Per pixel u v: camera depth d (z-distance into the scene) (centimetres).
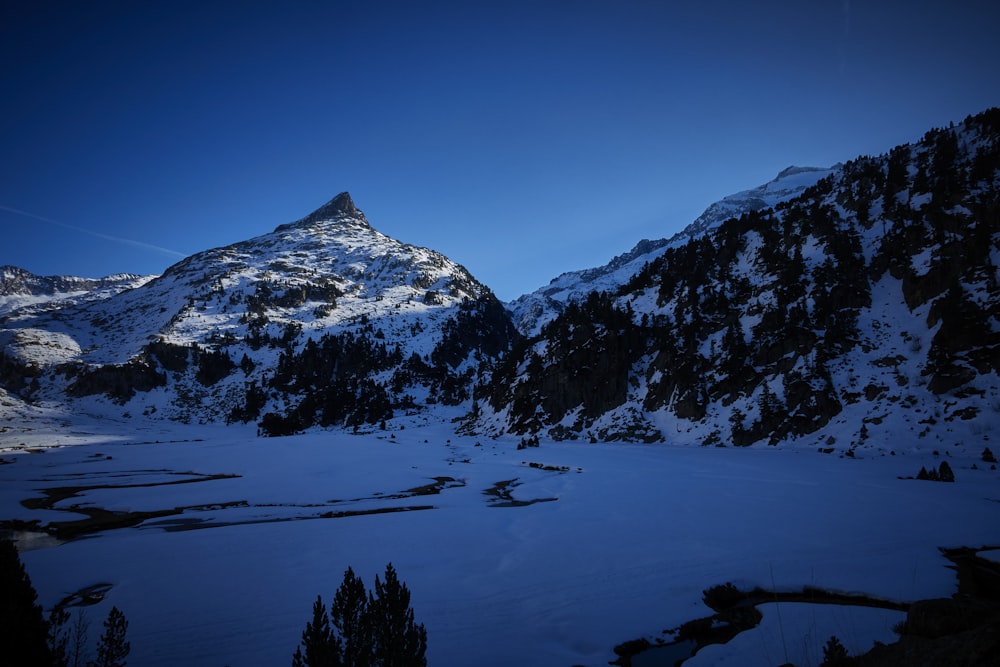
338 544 2506
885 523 2467
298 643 1439
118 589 1923
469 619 1596
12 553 974
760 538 2344
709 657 1340
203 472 5572
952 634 1015
